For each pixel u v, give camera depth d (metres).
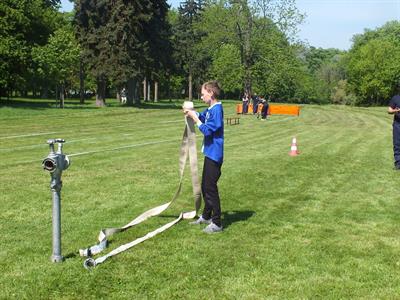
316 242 6.28
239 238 6.39
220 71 56.12
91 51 45.00
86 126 24.17
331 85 102.94
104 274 5.09
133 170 11.44
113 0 43.00
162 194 8.96
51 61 39.41
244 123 29.16
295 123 30.16
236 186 9.79
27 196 8.54
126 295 4.62
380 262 5.61
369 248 6.09
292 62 53.50
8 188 9.19
